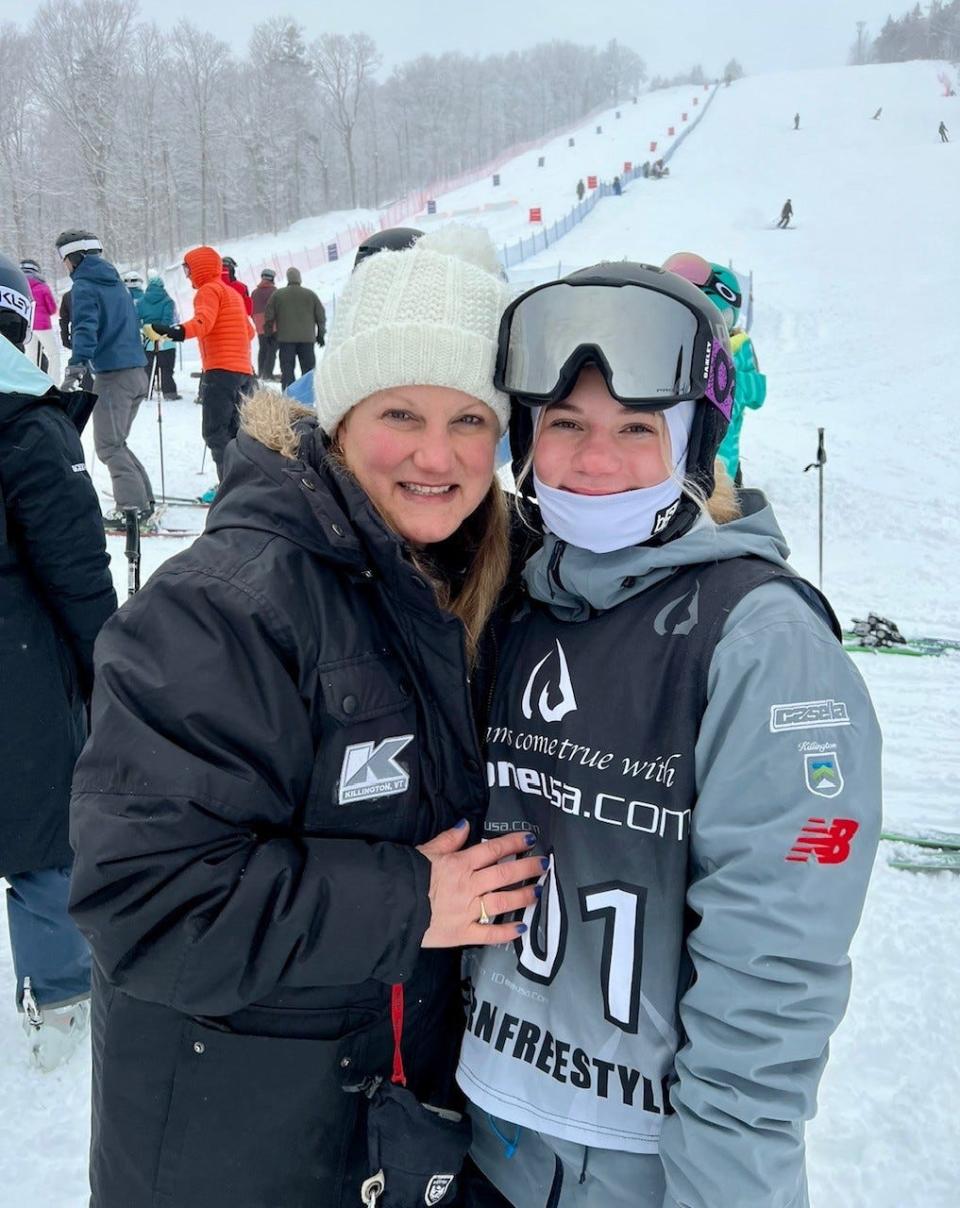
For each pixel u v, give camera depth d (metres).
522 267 28.64
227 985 1.06
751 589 1.11
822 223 31.44
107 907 1.06
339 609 1.16
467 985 1.33
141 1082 1.16
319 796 1.14
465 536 1.40
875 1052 2.39
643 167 45.78
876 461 9.90
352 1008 1.18
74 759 2.29
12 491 2.14
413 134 94.19
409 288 1.20
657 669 1.13
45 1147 2.11
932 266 23.50
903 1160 2.09
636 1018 1.12
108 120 54.66
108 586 2.31
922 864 3.19
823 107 59.75
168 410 12.23
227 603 1.10
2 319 2.89
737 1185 1.03
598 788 1.15
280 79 74.44
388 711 1.17
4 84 57.72
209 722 1.07
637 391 1.10
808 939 1.01
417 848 1.19
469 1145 1.22
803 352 17.39
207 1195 1.17
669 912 1.11
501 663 1.32
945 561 6.75
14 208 54.88
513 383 1.17
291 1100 1.15
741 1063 1.02
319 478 1.20
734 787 1.05
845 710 1.05
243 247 58.31
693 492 1.17
